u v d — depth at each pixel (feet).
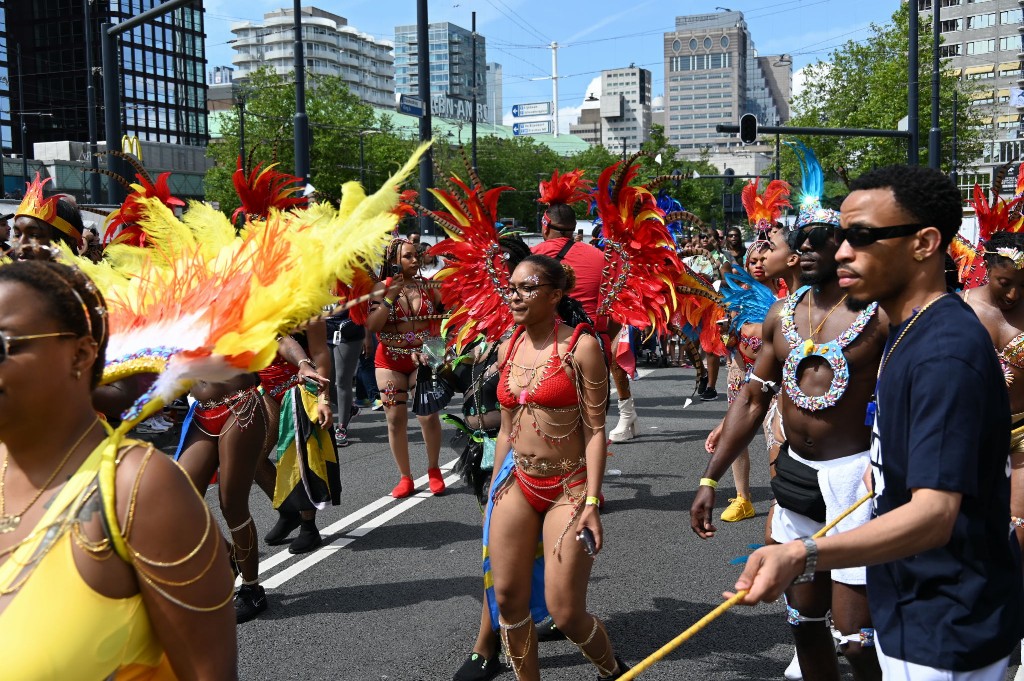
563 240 17.22
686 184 210.38
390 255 21.95
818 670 10.86
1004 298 12.76
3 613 5.40
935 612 7.07
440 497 22.77
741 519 20.52
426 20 50.60
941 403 6.70
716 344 21.16
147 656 5.86
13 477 5.73
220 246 7.23
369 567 17.72
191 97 277.64
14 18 256.11
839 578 10.03
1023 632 7.26
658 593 16.15
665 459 26.53
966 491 6.56
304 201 16.43
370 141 210.38
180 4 40.78
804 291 11.15
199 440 14.61
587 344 11.27
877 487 7.50
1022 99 230.89
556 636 14.29
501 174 266.36
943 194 7.09
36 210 16.16
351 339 28.73
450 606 15.76
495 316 15.43
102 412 9.13
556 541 11.14
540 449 11.32
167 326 6.28
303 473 17.54
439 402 22.47
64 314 5.47
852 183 7.49
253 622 15.12
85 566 5.44
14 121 260.01
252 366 5.87
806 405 10.66
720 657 13.60
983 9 349.61
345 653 13.94
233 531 14.94
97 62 253.85
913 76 71.61
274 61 603.67
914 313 7.24
